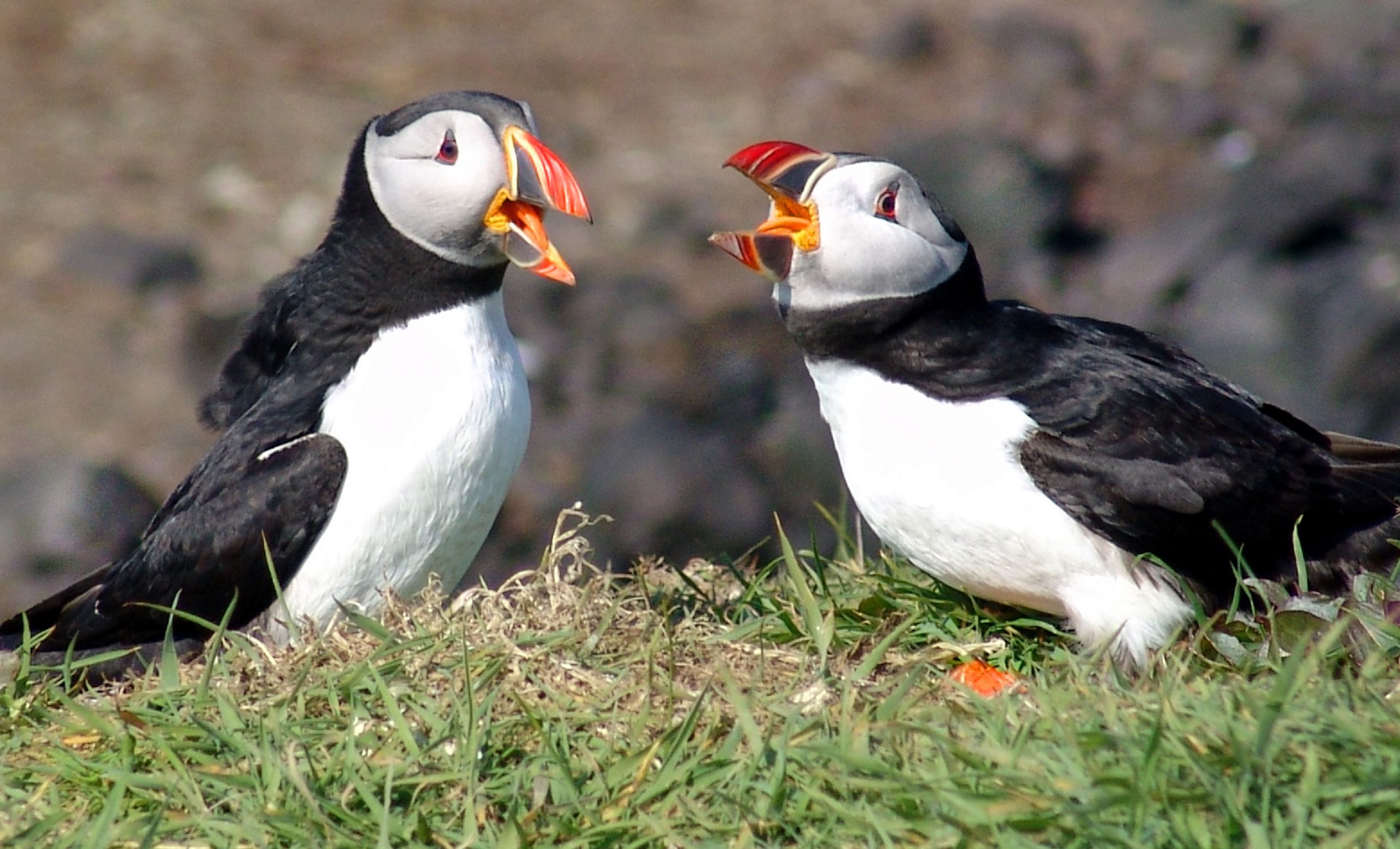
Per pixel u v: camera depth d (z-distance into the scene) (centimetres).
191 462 2050
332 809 714
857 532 1096
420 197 935
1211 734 712
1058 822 672
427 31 3130
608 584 926
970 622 947
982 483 907
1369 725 704
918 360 923
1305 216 2439
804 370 2114
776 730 771
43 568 1852
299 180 2634
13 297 2339
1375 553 952
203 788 744
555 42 3119
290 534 938
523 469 1884
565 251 2458
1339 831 668
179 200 2569
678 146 2783
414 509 937
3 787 759
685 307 2236
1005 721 748
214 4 3145
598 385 2080
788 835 710
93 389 2167
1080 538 902
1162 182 2672
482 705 767
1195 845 658
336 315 966
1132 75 2967
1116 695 783
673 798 719
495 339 970
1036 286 2472
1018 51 2989
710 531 1830
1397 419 2211
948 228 941
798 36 3166
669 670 819
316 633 883
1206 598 929
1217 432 926
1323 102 2759
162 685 841
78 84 2855
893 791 702
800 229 917
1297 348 2275
